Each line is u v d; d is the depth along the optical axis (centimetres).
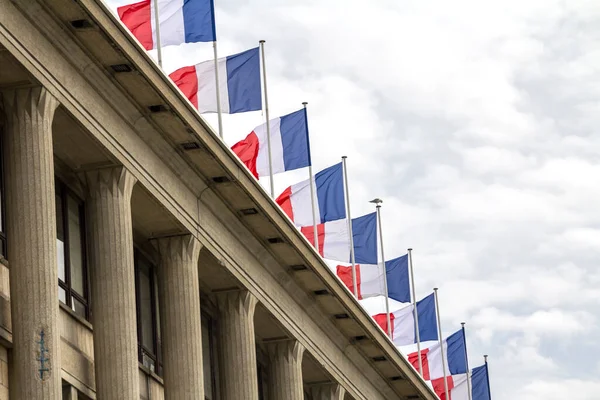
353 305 7150
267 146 6638
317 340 7125
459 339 8988
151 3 5731
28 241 4556
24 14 4584
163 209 5519
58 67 4775
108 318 5056
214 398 6372
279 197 7200
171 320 5662
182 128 5400
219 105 6084
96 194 5172
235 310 6231
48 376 4444
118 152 5147
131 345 5059
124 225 5156
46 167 4641
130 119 5238
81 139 5009
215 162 5653
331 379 7350
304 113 7000
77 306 5203
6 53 4512
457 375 9075
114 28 4856
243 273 6206
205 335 6372
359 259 7912
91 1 4716
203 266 6016
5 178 4669
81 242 5316
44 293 4522
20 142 4631
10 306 4588
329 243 7550
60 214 5181
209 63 6116
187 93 6078
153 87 5134
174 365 5631
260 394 6919
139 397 5172
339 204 7506
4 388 4500
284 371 6775
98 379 5009
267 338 6800
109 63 4978
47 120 4688
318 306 7038
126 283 5112
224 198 5934
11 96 4666
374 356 7712
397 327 8469
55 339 4509
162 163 5509
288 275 6662
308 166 6975
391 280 8294
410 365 8056
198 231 5775
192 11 5991
